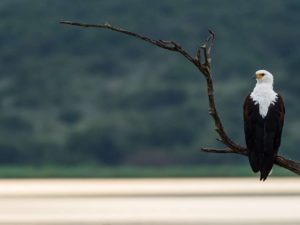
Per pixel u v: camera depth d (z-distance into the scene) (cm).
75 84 8881
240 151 1073
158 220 3812
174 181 6450
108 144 7994
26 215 4034
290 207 4278
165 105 8419
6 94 8781
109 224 3675
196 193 5175
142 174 7181
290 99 8700
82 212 4150
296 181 5825
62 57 9344
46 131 8194
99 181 6594
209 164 7700
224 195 4969
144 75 8894
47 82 8931
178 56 9131
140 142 8050
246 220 3794
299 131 8006
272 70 9188
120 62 9194
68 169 7488
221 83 8669
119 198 4897
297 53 9481
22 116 8406
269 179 5969
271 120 1178
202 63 1024
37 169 7544
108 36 9612
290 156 7669
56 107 8594
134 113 8319
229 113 8119
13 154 7962
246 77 8919
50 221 3788
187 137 8050
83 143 8044
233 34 9675
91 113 8406
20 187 5831
